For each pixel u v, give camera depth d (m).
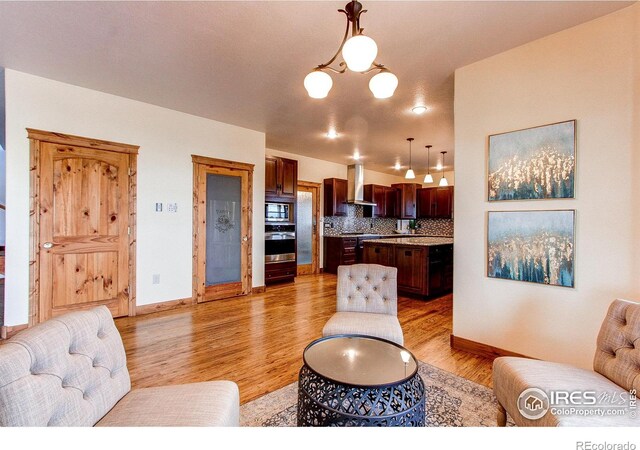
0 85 3.21
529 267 2.37
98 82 3.19
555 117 2.25
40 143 3.09
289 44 2.45
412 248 4.76
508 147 2.47
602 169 2.05
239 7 2.01
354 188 7.30
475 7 1.97
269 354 2.69
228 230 4.61
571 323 2.18
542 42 2.31
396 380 1.48
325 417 1.31
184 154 4.11
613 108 2.01
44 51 2.59
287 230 5.79
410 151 6.16
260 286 5.04
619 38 1.99
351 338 1.96
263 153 5.00
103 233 3.50
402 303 4.51
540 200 2.31
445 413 1.85
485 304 2.63
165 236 3.96
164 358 2.59
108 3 1.98
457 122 2.80
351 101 3.59
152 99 3.65
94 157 3.43
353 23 1.74
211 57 2.67
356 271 2.69
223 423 1.15
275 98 3.55
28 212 3.03
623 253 1.98
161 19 2.15
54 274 3.19
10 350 0.94
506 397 1.53
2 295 4.63
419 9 1.99
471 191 2.71
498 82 2.54
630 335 1.44
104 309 1.42
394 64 2.72
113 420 1.14
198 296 4.29
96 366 1.24
